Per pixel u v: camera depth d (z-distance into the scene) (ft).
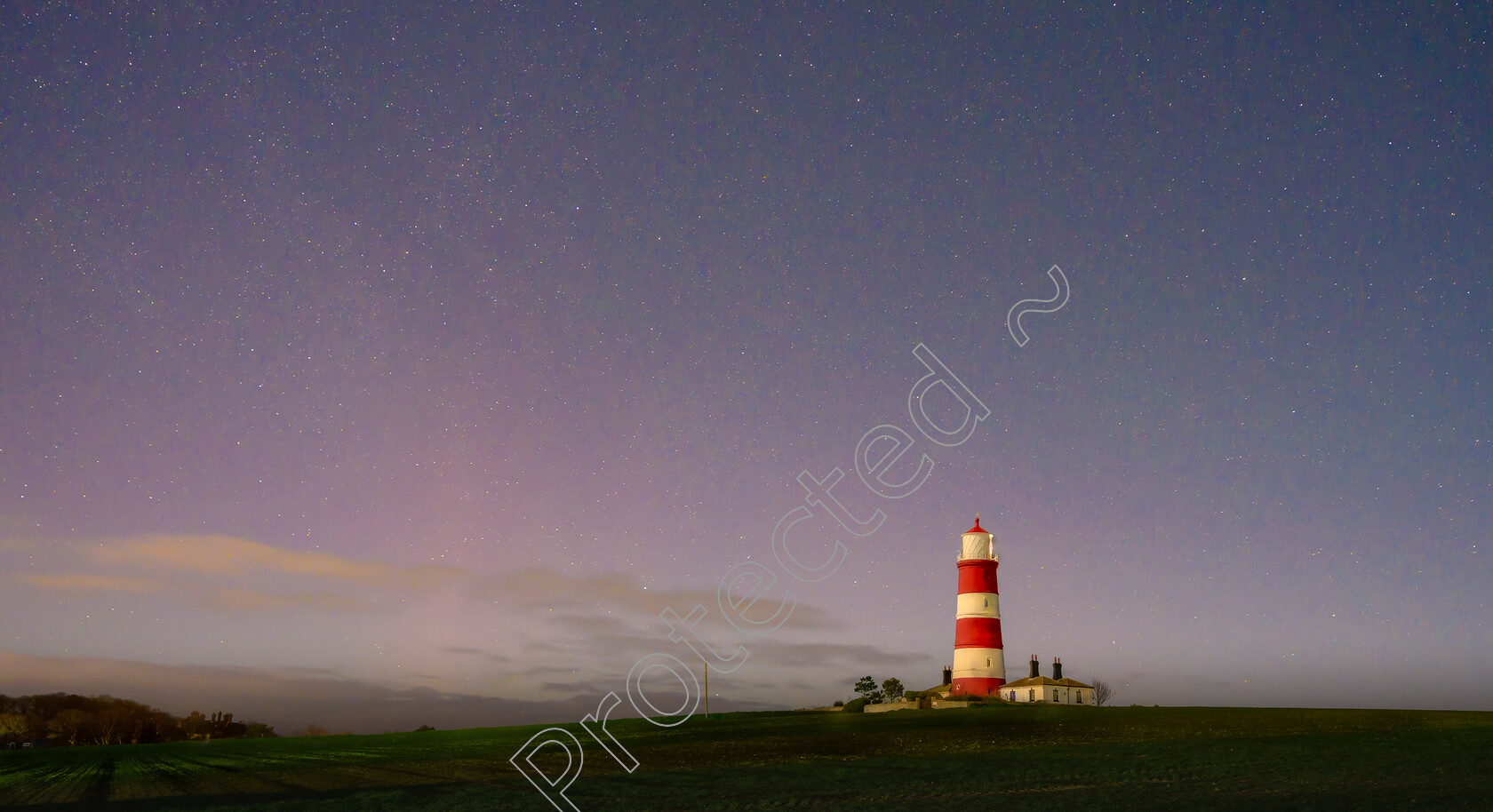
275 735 281.74
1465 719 171.01
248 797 110.63
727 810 88.58
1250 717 183.42
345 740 221.25
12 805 108.99
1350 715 184.85
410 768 138.92
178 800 109.19
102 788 124.26
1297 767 105.40
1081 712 204.44
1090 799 88.43
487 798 102.47
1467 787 84.38
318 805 101.35
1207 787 92.73
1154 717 189.06
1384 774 96.37
